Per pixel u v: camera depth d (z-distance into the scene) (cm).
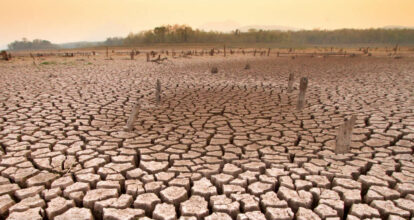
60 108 681
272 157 409
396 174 359
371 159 405
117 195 314
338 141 420
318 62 2308
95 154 410
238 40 9688
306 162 397
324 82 1165
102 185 326
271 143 467
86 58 2822
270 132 526
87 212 277
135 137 490
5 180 336
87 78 1221
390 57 3012
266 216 283
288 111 680
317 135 511
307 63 2192
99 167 378
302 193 312
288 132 526
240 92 926
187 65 1950
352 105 742
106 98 804
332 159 404
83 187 319
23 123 561
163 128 544
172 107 712
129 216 270
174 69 1659
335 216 277
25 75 1312
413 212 284
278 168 375
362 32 10869
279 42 9981
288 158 415
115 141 469
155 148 442
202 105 737
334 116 636
